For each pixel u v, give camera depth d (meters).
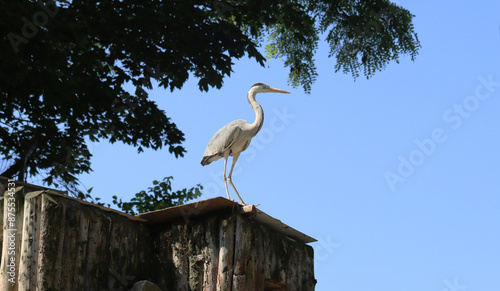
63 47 15.52
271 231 11.82
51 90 15.03
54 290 9.62
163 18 15.85
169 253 11.47
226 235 10.99
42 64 14.76
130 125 17.86
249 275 10.91
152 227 11.83
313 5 19.20
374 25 19.16
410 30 19.38
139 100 17.39
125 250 11.09
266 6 17.09
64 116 17.12
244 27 18.06
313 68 19.95
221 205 11.13
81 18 15.30
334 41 19.67
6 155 17.62
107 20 16.06
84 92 16.59
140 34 16.38
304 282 12.27
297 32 18.20
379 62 19.58
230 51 16.61
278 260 11.77
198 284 11.04
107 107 16.94
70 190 17.38
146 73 16.94
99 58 16.56
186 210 11.18
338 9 19.17
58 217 9.92
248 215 11.26
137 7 15.89
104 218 10.86
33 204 9.83
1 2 13.45
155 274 11.46
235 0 17.06
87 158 18.12
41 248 9.64
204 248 11.15
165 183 18.22
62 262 9.90
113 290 10.71
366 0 19.03
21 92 15.62
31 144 17.47
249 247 11.02
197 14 16.64
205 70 16.48
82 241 10.30
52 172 17.84
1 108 16.69
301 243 12.55
